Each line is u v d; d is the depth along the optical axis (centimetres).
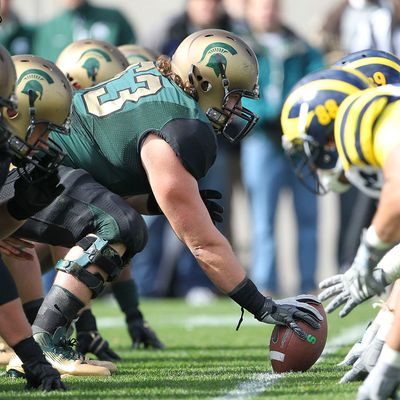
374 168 1359
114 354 1930
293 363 1623
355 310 3048
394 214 1259
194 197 1572
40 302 1788
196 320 2853
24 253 1611
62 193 1611
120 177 1659
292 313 1623
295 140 1764
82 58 1944
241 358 1931
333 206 4134
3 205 1529
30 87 1470
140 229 1595
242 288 1595
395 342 1255
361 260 1319
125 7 4541
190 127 1587
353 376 1484
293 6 4538
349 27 3098
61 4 3647
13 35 3047
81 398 1380
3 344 1820
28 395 1400
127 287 2136
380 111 1334
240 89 1670
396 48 3045
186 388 1473
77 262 1596
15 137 1448
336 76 1733
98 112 1648
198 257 1584
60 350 1627
